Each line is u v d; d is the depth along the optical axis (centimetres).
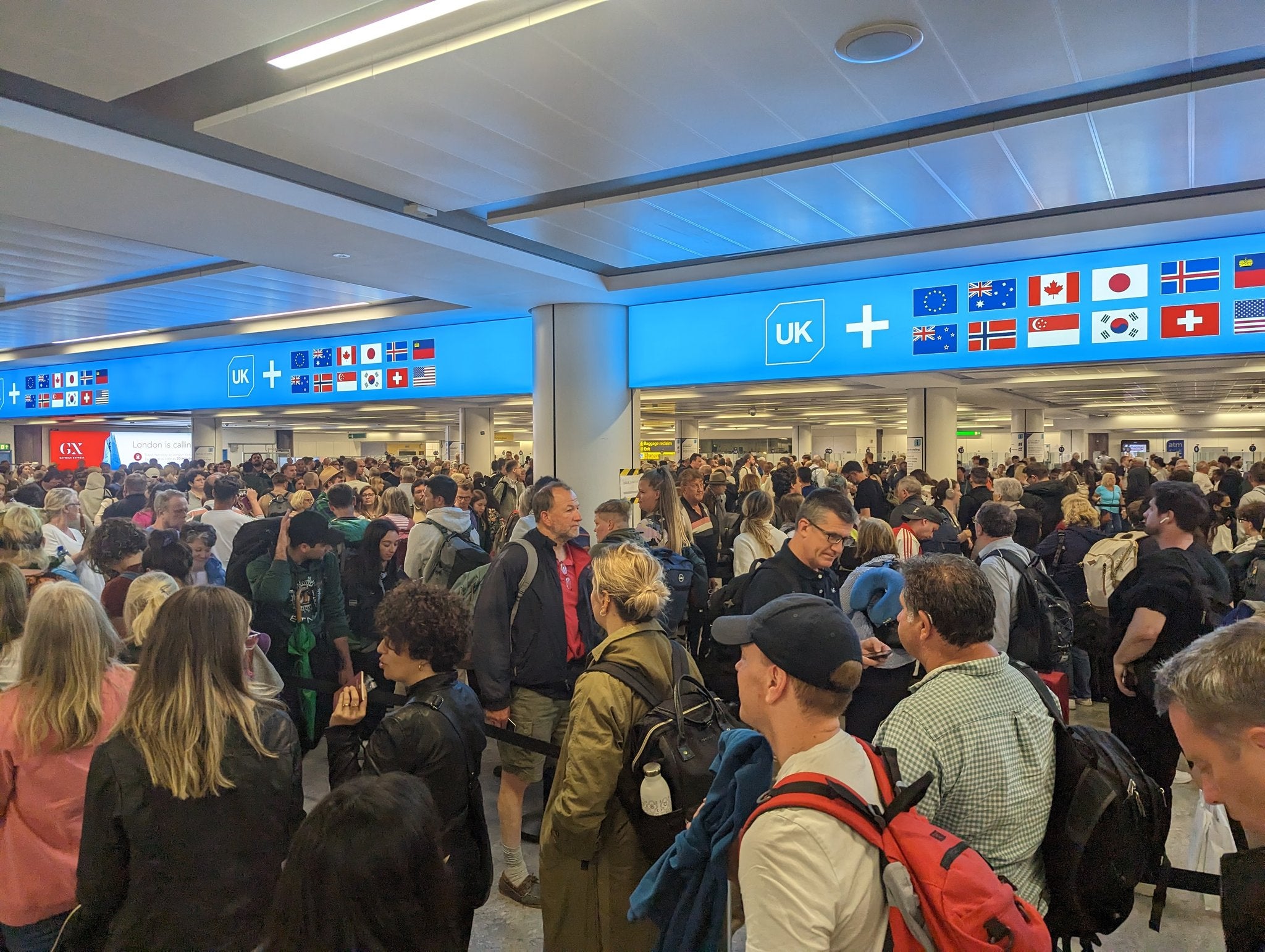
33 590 388
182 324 1138
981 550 397
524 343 962
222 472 1198
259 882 194
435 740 223
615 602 248
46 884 218
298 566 448
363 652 493
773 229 648
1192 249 621
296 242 625
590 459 866
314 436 4206
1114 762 191
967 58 375
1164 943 309
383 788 127
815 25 344
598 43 358
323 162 500
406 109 424
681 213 605
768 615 159
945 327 716
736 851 168
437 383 1028
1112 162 498
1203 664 129
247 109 426
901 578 338
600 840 239
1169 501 350
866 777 151
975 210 596
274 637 445
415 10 340
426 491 541
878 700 337
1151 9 334
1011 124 441
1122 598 351
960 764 182
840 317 766
